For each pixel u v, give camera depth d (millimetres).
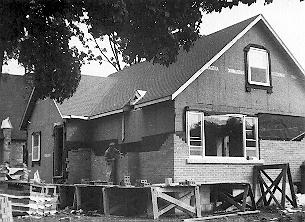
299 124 21375
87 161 24172
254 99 20188
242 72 20062
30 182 19562
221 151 20047
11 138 33094
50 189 21969
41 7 9227
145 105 19172
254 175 19562
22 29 9391
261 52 20797
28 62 10453
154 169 18953
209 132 20172
